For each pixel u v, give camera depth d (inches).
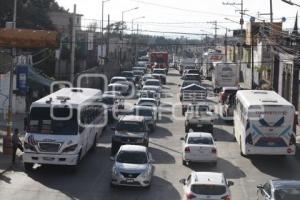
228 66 2837.1
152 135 1654.8
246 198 999.6
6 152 1294.3
